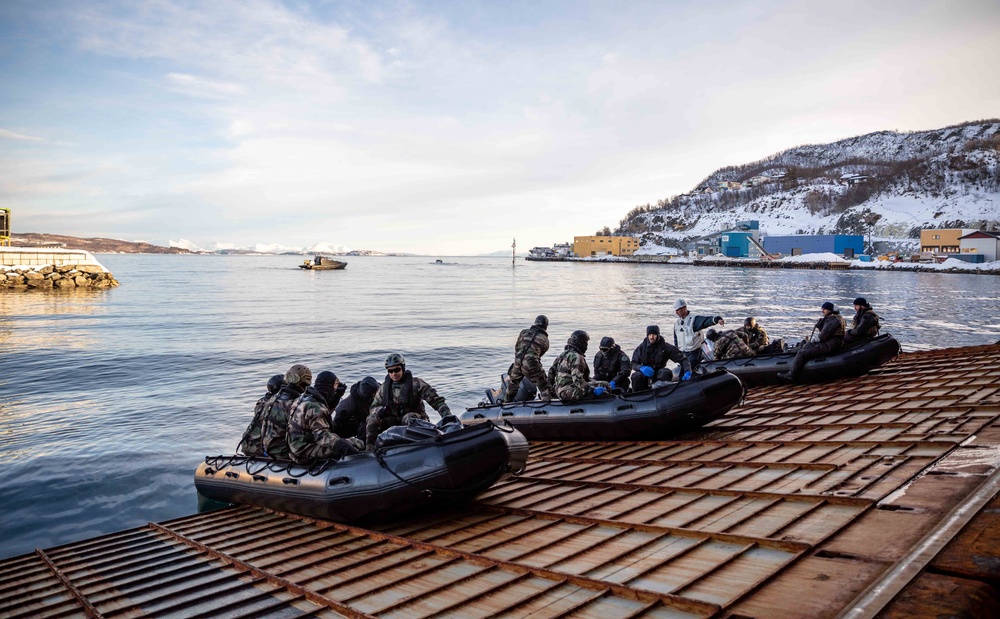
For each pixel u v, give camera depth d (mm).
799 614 3139
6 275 58969
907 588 3018
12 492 9961
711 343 13688
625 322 34531
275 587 4844
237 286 74500
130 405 16141
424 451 5980
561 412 9281
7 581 5773
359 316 39000
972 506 4062
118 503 9586
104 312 41188
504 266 172500
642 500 5895
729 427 9070
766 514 4895
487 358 23656
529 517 5832
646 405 8664
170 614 4500
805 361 12133
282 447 7109
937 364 13180
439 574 4645
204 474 8039
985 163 167125
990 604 2809
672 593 3594
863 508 4586
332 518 6359
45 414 15148
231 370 21281
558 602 3830
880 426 7562
